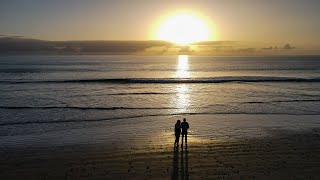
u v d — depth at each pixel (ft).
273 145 56.34
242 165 45.37
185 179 40.22
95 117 87.35
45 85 174.19
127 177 41.06
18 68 383.86
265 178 40.45
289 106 104.94
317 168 44.19
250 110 97.71
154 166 45.09
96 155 50.70
